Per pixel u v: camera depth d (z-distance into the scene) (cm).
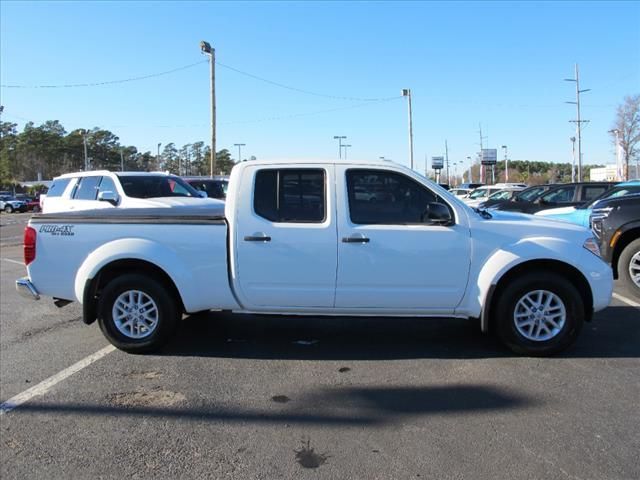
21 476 326
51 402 432
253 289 525
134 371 499
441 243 509
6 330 650
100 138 11538
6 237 2181
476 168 11412
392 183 520
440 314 526
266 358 532
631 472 320
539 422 386
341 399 430
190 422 394
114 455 349
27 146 10600
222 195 1892
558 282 511
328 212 514
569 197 1448
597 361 510
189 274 526
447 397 431
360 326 643
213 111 2898
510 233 516
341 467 330
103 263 532
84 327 662
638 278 795
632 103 4600
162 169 12194
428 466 330
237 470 329
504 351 542
